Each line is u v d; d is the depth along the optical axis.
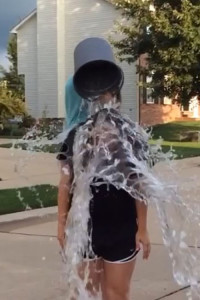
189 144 22.44
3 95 23.00
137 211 3.42
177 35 22.78
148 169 3.46
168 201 3.70
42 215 8.35
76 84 3.43
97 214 3.40
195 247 5.98
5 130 27.22
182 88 24.02
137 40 24.75
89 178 3.41
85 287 3.59
